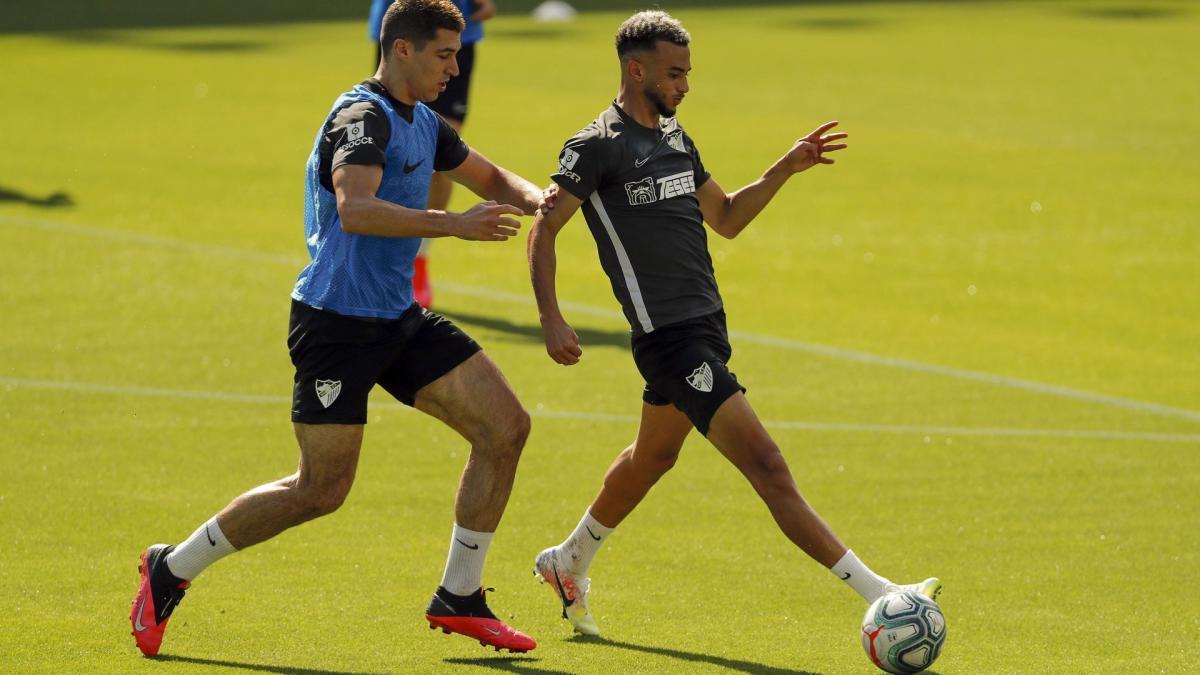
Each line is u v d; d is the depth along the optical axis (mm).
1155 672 20109
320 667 19656
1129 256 52594
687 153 21500
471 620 20281
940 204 61656
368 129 19375
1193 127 82375
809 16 140750
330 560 24219
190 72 99562
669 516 27062
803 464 30297
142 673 19234
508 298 45500
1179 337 42125
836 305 45438
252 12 143875
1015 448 31641
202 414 32844
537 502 27688
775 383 36688
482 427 20328
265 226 55094
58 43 115250
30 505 26500
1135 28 130500
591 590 23250
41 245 50312
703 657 20375
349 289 19750
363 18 139000
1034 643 21188
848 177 67375
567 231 55969
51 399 33531
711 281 21156
